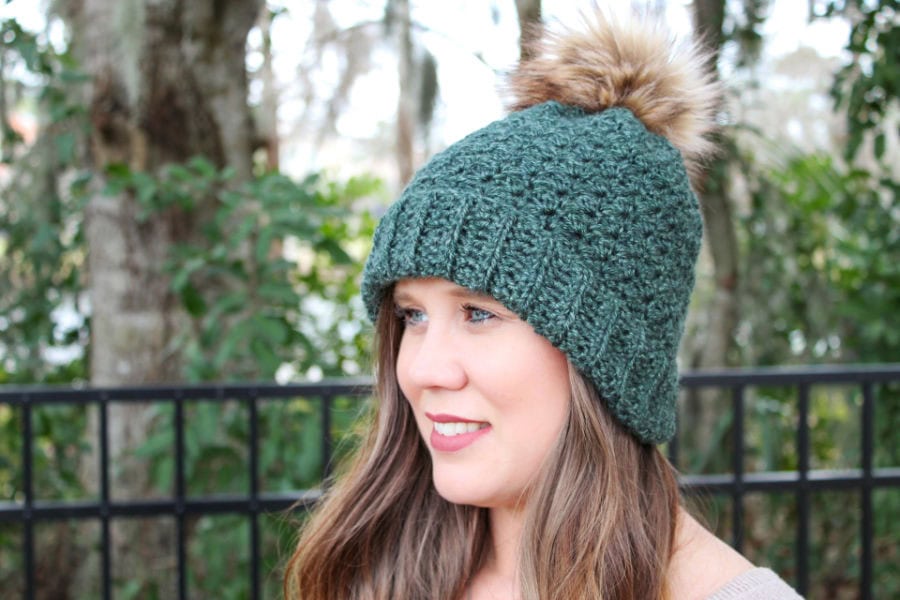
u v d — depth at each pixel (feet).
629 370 3.56
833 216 10.61
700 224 4.01
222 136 9.59
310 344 8.80
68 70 8.86
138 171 9.06
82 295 10.82
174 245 9.34
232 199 8.22
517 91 4.17
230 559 8.61
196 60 9.30
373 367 4.75
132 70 8.77
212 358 9.09
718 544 4.03
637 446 3.87
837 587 10.54
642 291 3.58
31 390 6.41
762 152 11.74
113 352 9.68
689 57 4.12
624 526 3.66
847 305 9.88
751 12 9.37
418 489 4.56
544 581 3.60
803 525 6.99
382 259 3.68
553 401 3.65
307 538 4.65
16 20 8.24
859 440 10.08
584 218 3.45
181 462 6.64
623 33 3.98
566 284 3.41
